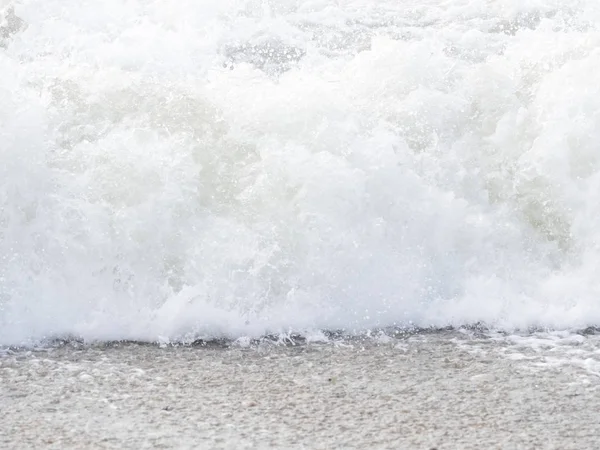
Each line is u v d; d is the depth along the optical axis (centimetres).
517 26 2342
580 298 1593
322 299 1549
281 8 2348
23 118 1599
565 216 1706
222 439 1111
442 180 1717
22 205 1552
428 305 1562
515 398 1234
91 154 1609
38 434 1120
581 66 1828
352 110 1734
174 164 1611
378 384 1284
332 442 1103
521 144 1759
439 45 2173
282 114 1695
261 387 1274
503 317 1534
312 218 1581
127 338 1455
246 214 1597
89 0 2234
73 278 1534
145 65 1986
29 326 1468
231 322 1484
